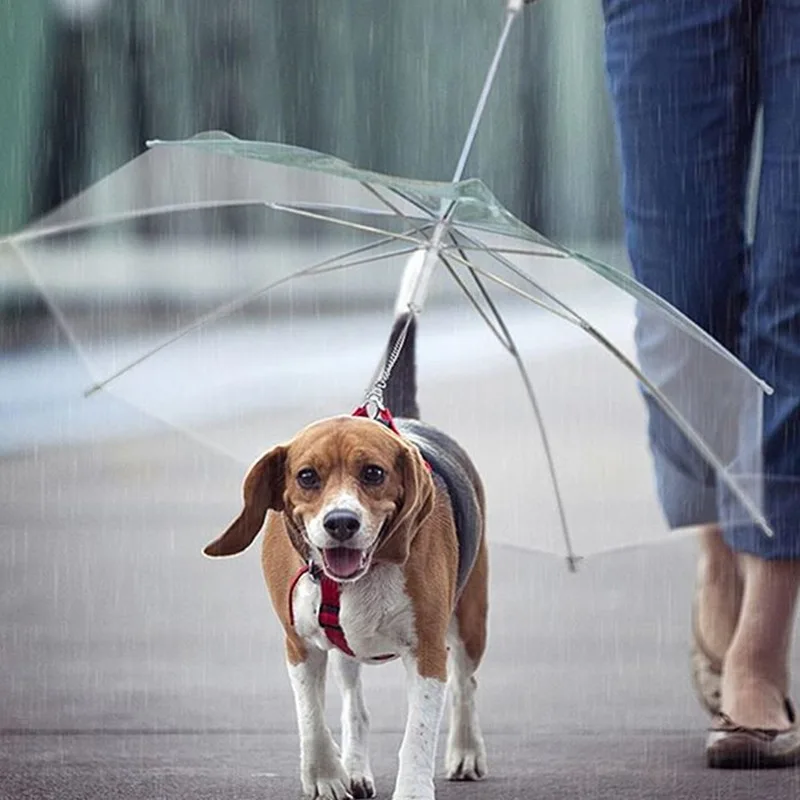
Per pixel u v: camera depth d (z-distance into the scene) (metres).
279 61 51.22
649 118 9.70
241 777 8.67
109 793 8.38
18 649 11.47
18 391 21.84
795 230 9.54
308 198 9.11
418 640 7.91
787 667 9.34
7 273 27.61
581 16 51.22
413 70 51.47
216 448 10.03
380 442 7.69
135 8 47.81
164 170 8.87
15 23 41.19
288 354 10.67
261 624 12.24
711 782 8.70
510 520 10.04
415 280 8.91
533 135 51.38
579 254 8.16
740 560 9.66
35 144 42.50
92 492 17.00
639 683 10.79
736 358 9.02
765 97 9.64
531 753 9.27
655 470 9.69
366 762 8.72
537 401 10.05
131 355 9.62
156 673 10.88
